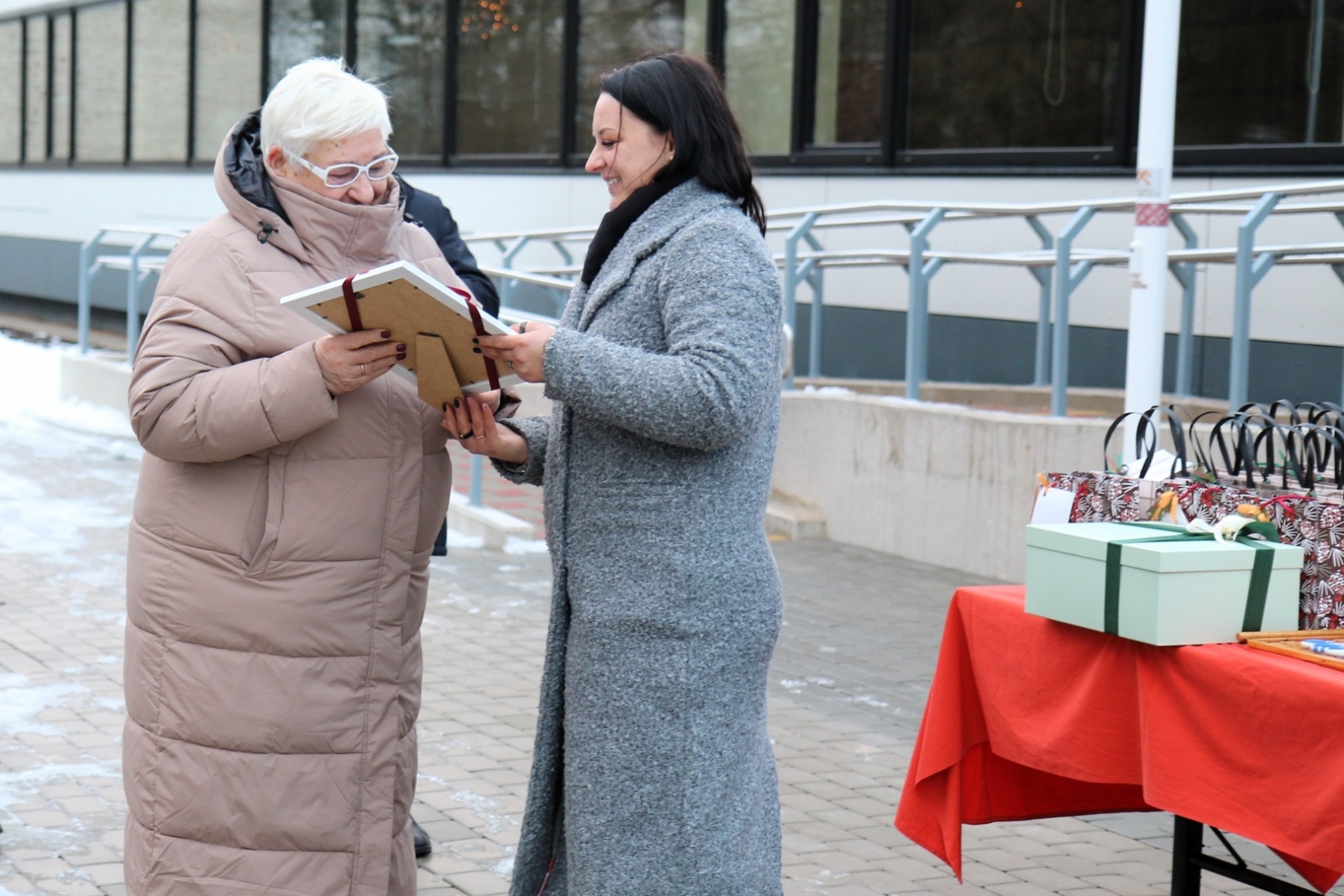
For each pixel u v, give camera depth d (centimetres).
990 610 308
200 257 250
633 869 245
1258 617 270
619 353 230
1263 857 385
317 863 254
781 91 1108
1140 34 885
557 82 1272
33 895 339
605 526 245
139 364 247
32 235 2036
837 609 656
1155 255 540
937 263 792
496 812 403
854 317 1059
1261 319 830
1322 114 819
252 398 237
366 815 256
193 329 247
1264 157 834
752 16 1123
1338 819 240
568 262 1184
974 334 982
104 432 1151
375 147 253
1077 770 287
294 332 248
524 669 549
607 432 245
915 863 378
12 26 2072
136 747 258
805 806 417
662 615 241
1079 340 918
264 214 249
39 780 414
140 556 255
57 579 676
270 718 249
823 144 1083
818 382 922
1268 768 252
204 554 249
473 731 474
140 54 1811
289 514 248
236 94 1656
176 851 254
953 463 735
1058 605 286
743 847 248
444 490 266
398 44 1431
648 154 246
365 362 237
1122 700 279
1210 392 854
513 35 1312
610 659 244
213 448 242
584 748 247
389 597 256
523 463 270
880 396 840
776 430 253
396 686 259
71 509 851
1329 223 800
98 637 576
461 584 687
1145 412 333
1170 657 268
